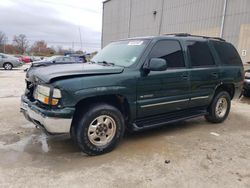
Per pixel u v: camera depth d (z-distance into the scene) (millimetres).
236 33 14773
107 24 30969
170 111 4328
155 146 3939
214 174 3068
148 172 3070
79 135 3346
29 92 3812
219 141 4270
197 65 4629
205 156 3598
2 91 8891
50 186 2691
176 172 3090
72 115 3154
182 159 3471
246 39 14203
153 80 3877
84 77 3254
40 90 3361
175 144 4055
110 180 2857
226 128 5078
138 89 3727
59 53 68438
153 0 22266
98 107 3432
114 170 3098
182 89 4344
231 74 5297
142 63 3797
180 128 4969
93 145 3449
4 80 12305
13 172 2957
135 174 3010
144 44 4035
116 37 28906
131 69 3699
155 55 3988
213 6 16266
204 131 4824
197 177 2982
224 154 3697
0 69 20359
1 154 3457
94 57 4887
